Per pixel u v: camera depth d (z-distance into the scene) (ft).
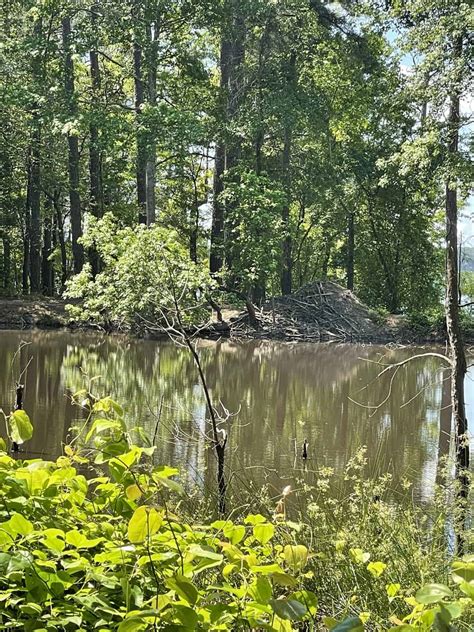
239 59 112.16
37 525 7.14
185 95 105.91
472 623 8.65
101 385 53.57
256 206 101.24
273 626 6.39
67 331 98.32
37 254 119.55
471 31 34.47
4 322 100.63
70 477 7.48
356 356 89.97
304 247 165.17
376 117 116.37
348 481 30.07
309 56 114.73
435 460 36.52
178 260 43.32
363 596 12.87
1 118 104.12
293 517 20.83
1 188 116.88
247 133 105.29
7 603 6.22
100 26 91.71
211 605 6.30
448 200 34.91
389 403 56.54
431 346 108.17
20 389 36.76
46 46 89.45
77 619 6.14
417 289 141.69
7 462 7.75
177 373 64.13
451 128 35.19
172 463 31.96
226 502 21.61
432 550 14.99
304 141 130.31
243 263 104.12
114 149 91.04
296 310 114.32
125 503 7.74
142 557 6.37
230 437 40.01
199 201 131.34
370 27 40.75
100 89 108.78
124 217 123.13
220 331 105.09
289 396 57.06
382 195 129.18
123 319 55.72
